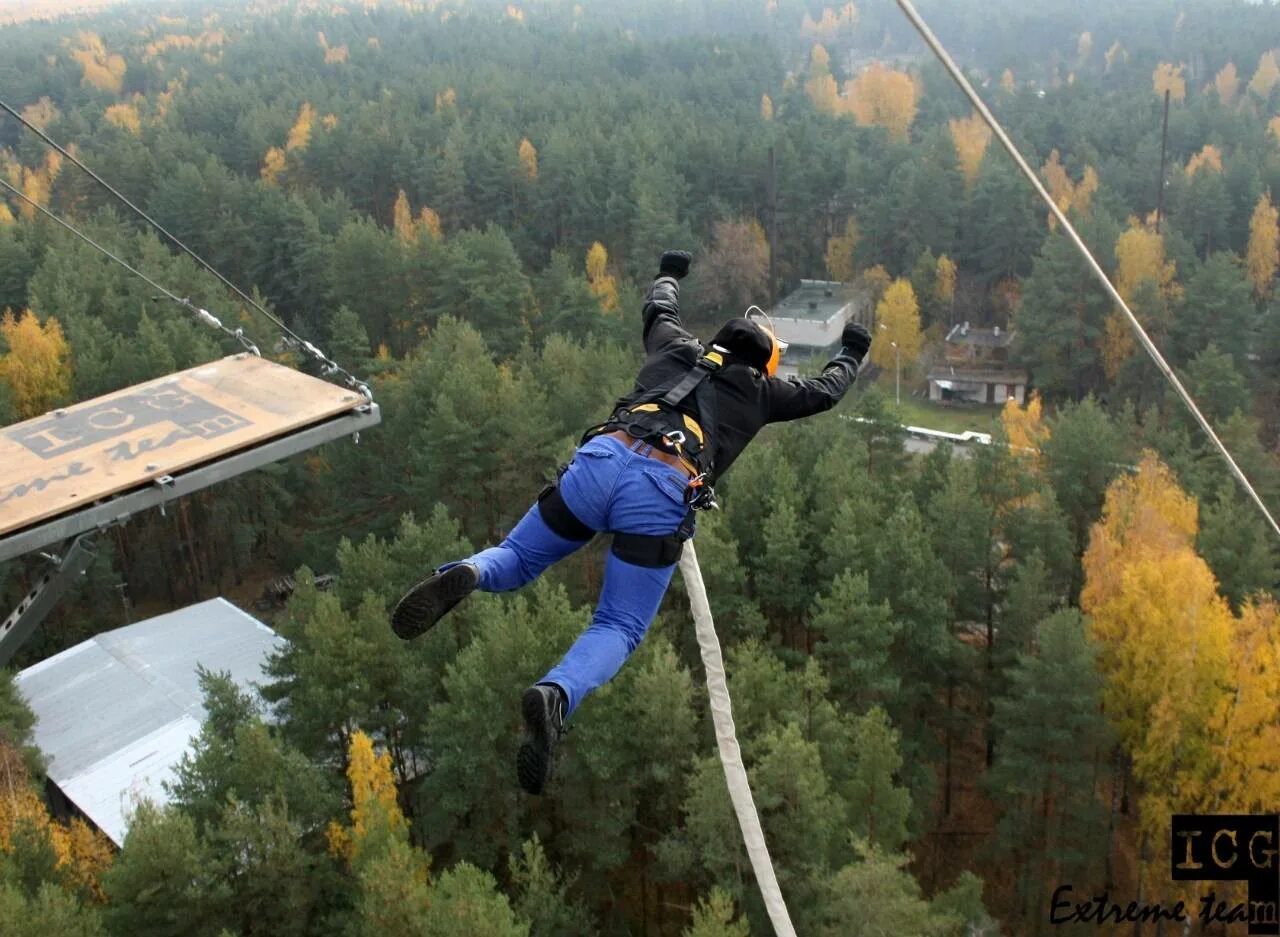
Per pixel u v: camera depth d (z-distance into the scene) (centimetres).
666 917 2731
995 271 7688
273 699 2900
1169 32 16025
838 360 621
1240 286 6178
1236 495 4150
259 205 7694
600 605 536
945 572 3120
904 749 2945
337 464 4656
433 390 4534
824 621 2853
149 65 13850
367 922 1956
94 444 947
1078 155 8631
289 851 2139
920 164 7906
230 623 3928
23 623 932
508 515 4391
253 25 18712
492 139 8675
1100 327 6581
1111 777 3020
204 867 2083
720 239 7969
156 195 7881
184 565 5009
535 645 2470
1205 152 8400
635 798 2581
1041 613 3133
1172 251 7019
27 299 6619
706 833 2228
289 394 1021
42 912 1820
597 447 542
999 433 3966
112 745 3269
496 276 6394
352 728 2750
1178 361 6350
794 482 3469
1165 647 2719
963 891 2425
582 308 6244
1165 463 3916
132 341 5300
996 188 7512
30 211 9006
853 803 2433
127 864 2048
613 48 13788
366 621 2767
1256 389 6206
